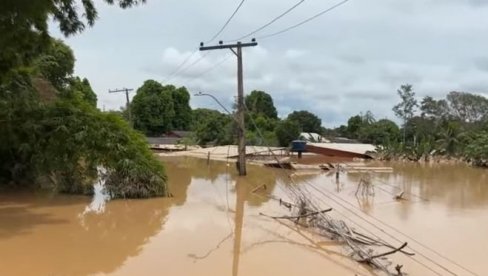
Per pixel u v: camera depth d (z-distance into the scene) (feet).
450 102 334.44
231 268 35.91
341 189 88.43
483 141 194.18
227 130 218.18
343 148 205.98
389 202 72.18
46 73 95.25
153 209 60.59
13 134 67.92
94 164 67.26
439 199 76.74
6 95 67.46
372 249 41.01
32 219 52.44
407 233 49.57
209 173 114.62
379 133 299.99
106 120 68.54
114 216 55.47
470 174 137.08
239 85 105.60
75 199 65.31
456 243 45.32
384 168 144.97
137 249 41.19
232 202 68.90
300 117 357.41
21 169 71.61
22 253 39.29
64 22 55.31
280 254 40.06
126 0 51.31
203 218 55.83
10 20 47.16
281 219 55.57
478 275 35.63
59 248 41.06
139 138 70.49
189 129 333.83
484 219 57.98
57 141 67.10
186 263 37.11
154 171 69.46
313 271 35.40
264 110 334.24
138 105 311.27
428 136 250.57
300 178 107.65
